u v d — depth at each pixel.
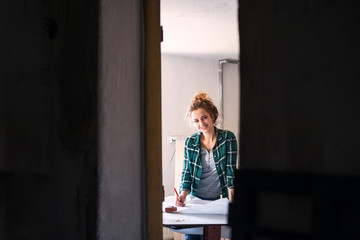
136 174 2.27
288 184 1.36
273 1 1.46
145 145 2.28
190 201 3.59
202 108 3.55
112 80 2.15
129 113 2.24
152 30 2.31
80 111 2.19
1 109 2.44
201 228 3.29
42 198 2.33
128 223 2.21
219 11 4.40
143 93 2.30
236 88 6.91
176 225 2.86
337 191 1.23
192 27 4.97
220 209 3.26
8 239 2.39
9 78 2.45
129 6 2.25
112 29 2.16
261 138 1.50
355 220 1.22
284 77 1.43
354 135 1.23
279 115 1.44
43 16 2.39
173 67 6.36
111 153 2.13
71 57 2.25
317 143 1.33
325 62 1.31
